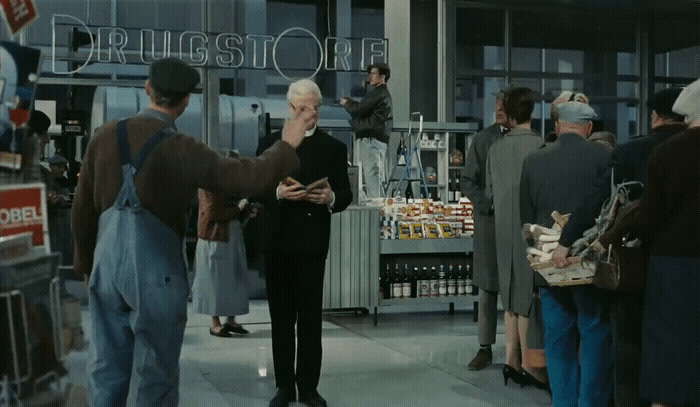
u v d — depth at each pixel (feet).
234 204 21.84
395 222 24.53
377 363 18.92
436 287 24.81
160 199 8.77
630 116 48.60
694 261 9.53
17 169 7.20
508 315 16.56
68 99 43.98
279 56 55.62
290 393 14.48
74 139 30.91
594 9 45.93
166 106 9.16
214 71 27.84
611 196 11.10
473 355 19.90
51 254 7.37
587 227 11.43
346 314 26.53
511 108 16.53
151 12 52.06
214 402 15.34
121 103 33.12
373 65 27.89
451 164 32.35
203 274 21.98
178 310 8.86
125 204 8.77
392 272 24.72
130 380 9.29
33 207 7.29
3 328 6.81
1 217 6.89
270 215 14.01
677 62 50.34
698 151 9.53
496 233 16.29
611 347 12.41
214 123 27.63
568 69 48.60
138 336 8.74
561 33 48.06
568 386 13.07
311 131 14.15
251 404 15.21
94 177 9.05
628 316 11.39
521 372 16.58
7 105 7.11
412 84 41.70
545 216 13.05
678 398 9.57
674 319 9.61
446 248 24.68
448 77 42.06
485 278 17.90
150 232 8.73
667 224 9.77
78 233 9.35
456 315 26.45
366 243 23.88
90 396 8.94
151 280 8.69
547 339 13.19
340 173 14.26
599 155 12.87
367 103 27.71
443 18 41.88
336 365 18.70
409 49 41.19
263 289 29.43
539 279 13.00
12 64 7.14
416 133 31.35
